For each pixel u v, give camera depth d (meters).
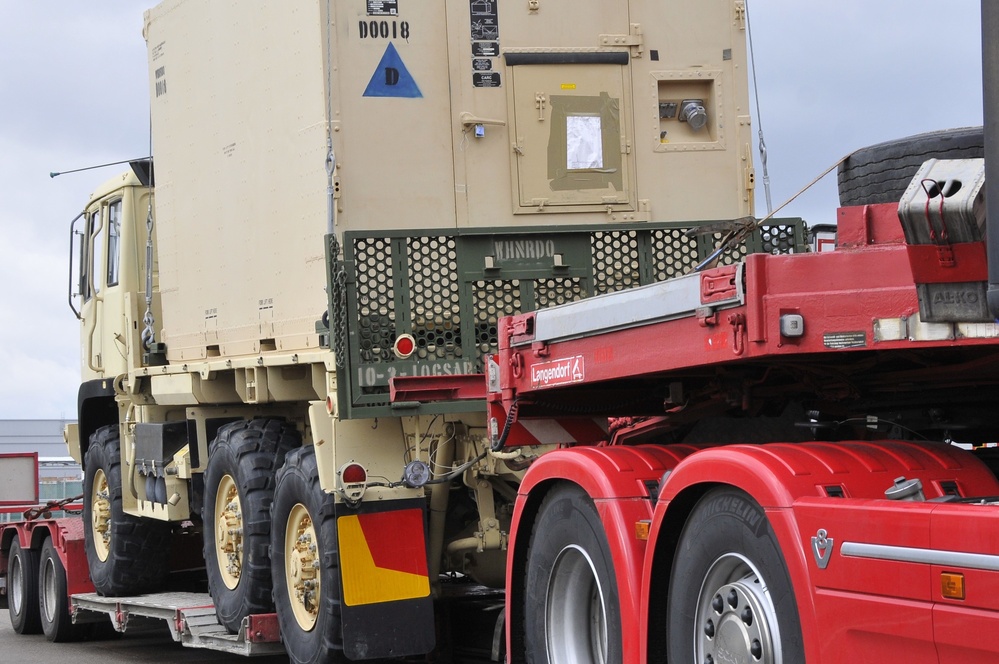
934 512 3.58
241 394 8.52
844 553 3.85
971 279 3.73
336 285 6.89
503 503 7.52
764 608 4.24
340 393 6.86
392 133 7.35
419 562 7.14
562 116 7.57
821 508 3.95
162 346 10.08
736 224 5.67
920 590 3.60
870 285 4.06
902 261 3.98
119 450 10.87
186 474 9.41
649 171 7.66
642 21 7.69
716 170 7.74
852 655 3.82
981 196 3.60
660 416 6.07
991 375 4.61
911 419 5.18
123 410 10.81
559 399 6.03
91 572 11.30
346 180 7.28
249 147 8.37
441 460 7.30
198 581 11.50
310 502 7.29
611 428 6.33
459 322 7.09
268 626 7.93
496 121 7.48
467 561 7.76
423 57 7.42
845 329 4.10
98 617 11.36
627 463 5.16
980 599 3.42
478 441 7.17
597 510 5.18
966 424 5.07
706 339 4.59
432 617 7.13
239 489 8.29
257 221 8.28
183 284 9.63
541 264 7.23
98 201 11.51
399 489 7.17
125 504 10.55
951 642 3.50
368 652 6.98
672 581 4.76
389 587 7.07
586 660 5.50
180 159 9.59
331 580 7.03
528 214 7.49
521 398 6.00
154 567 10.77
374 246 6.98
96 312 11.59
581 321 5.42
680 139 7.75
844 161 5.00
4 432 45.00
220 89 8.82
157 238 10.22
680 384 5.54
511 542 5.89
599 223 7.45
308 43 7.48
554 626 5.58
